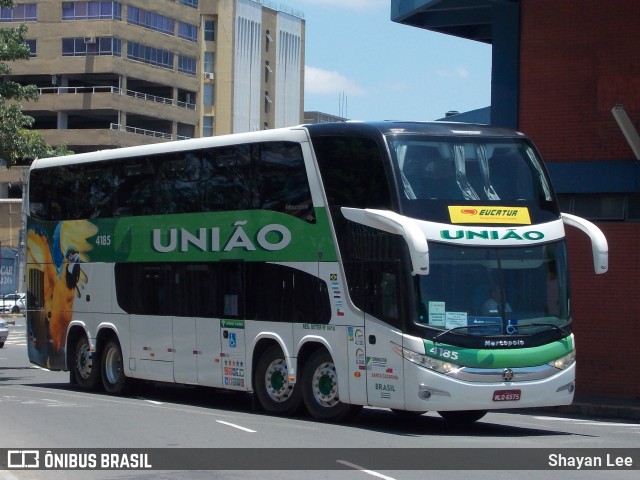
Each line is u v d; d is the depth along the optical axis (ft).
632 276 67.46
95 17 250.37
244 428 49.55
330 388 52.34
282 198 55.01
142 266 64.95
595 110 69.00
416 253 45.73
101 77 255.91
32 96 86.63
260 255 56.13
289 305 54.19
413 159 49.03
